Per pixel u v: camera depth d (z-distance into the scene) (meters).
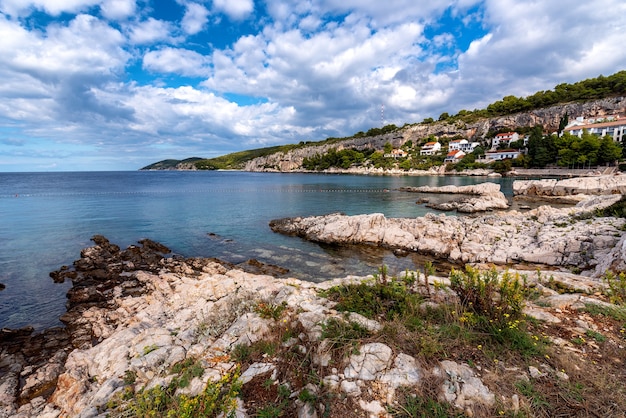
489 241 20.12
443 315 5.68
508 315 5.06
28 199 46.78
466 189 54.62
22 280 15.80
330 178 108.44
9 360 9.41
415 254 20.41
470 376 4.18
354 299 6.60
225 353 5.57
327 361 4.59
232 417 3.81
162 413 4.22
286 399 4.14
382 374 4.31
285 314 6.45
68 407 5.88
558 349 4.75
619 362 4.51
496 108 141.38
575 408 3.69
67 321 11.81
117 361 6.51
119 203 42.91
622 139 74.50
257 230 27.19
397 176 106.44
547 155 83.19
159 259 19.22
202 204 42.62
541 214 26.45
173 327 7.89
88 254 19.12
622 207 20.39
